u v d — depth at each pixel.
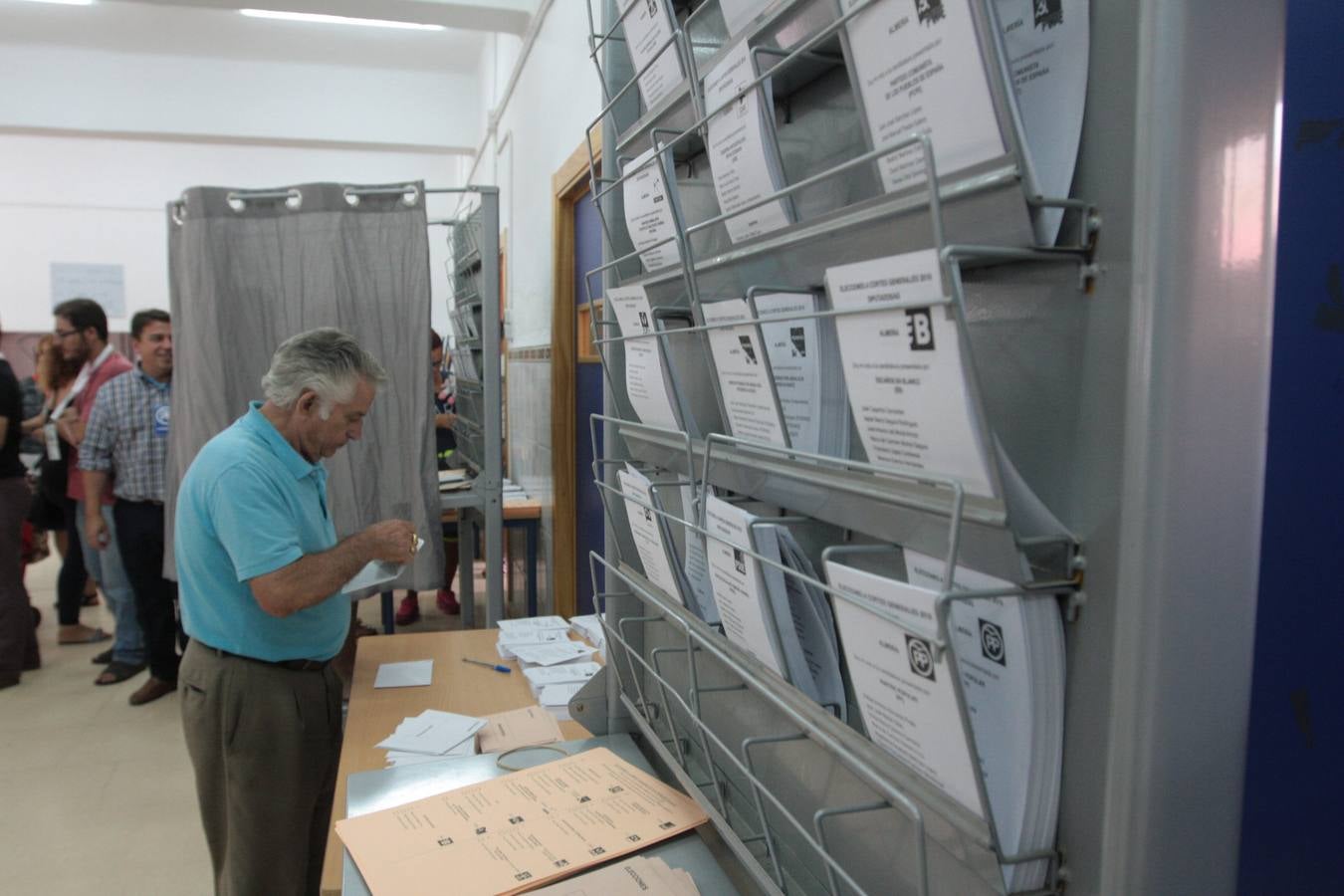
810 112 0.78
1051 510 0.47
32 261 7.68
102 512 3.77
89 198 7.74
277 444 1.77
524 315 4.22
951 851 0.49
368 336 2.87
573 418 3.41
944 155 0.47
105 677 3.81
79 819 2.67
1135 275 0.40
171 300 2.95
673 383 0.85
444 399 4.87
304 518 1.80
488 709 1.66
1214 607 0.41
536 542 3.82
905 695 0.49
